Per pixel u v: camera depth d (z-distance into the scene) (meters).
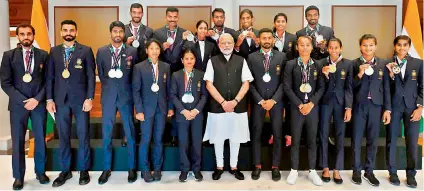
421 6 5.63
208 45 4.18
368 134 3.86
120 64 3.81
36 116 3.76
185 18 5.68
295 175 3.95
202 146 4.34
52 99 3.76
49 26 5.72
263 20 5.68
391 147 3.88
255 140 4.04
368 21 5.69
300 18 5.67
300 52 3.80
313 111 3.82
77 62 3.74
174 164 4.34
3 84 3.60
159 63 3.89
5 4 5.42
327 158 3.98
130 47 3.93
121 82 3.82
